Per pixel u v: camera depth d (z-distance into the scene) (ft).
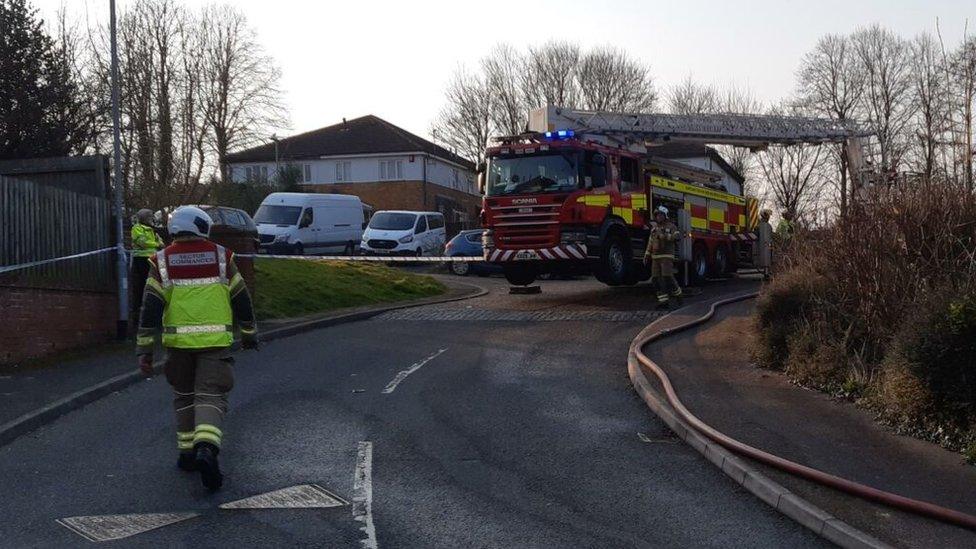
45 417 32.30
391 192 198.49
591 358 45.06
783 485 24.20
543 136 67.10
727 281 85.87
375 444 29.43
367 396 36.73
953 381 27.55
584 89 196.54
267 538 21.08
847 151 73.92
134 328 52.90
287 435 30.48
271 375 41.29
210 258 25.18
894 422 29.91
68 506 23.29
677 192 76.54
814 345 37.11
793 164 118.11
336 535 21.33
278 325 56.18
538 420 32.86
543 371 41.98
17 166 52.42
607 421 32.78
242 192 151.84
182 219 25.20
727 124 73.31
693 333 49.32
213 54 151.74
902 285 34.42
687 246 72.02
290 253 115.14
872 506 22.59
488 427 31.81
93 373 39.91
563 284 89.10
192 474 26.11
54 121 81.00
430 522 22.31
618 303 67.46
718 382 36.91
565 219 65.26
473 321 60.29
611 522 22.54
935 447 27.53
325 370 42.57
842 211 38.60
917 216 34.47
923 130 48.47
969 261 32.09
